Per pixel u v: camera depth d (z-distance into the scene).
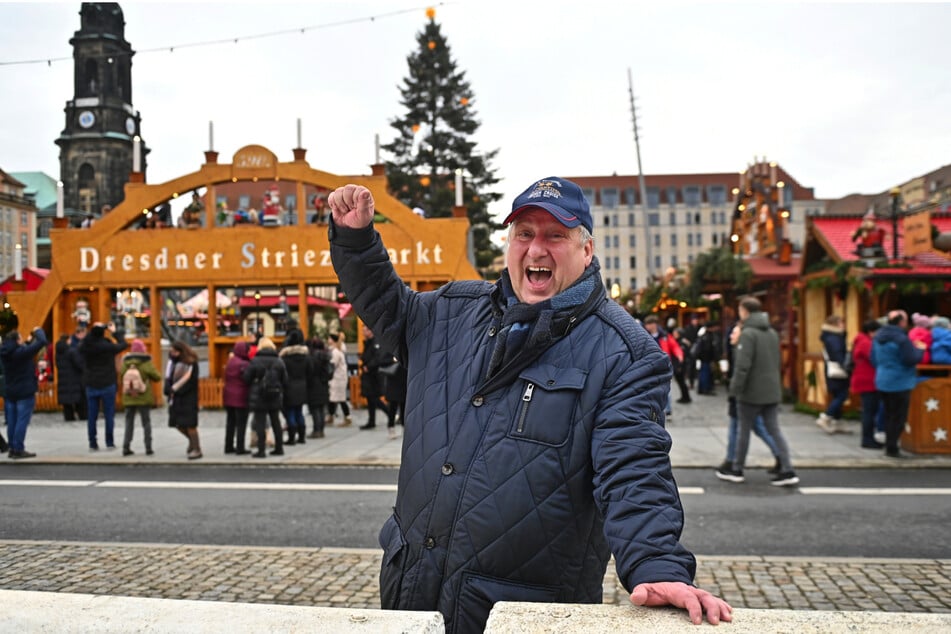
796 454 9.65
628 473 1.80
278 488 8.19
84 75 82.50
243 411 10.44
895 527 6.29
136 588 4.82
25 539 6.25
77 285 16.97
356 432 12.66
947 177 67.00
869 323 10.00
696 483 8.16
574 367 2.02
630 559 1.66
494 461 1.98
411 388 2.28
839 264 13.10
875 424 10.91
